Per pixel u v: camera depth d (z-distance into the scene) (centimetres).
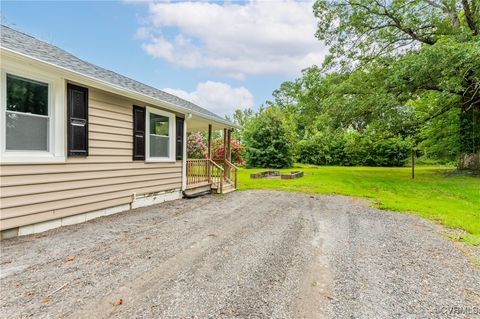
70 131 441
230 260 312
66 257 307
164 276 268
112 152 528
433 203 685
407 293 249
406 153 2191
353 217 545
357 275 284
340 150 2339
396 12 1202
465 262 324
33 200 391
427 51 942
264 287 252
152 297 229
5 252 317
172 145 709
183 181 754
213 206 639
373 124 1295
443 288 260
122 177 555
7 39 402
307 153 2438
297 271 289
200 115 766
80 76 425
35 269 274
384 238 411
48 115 415
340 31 1312
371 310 220
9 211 363
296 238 401
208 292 240
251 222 491
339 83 1364
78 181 459
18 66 366
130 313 205
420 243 390
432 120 1376
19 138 377
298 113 2338
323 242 387
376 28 1263
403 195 813
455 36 1009
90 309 209
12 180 365
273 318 205
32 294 227
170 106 646
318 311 216
